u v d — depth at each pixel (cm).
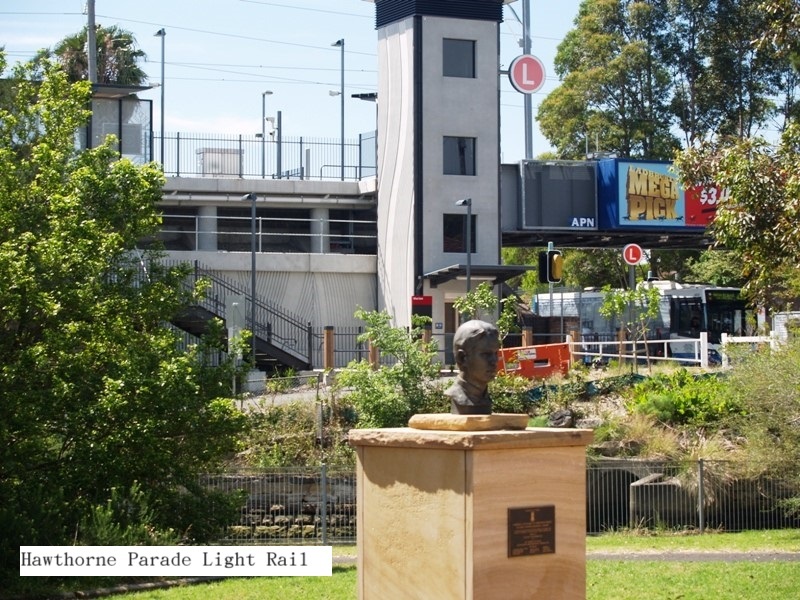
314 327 4650
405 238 4672
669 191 5100
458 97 4712
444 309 4662
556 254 3216
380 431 959
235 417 1945
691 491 2466
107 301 1964
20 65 2156
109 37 6116
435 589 921
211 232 4559
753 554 2050
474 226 4719
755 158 1759
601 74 6800
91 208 2052
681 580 1680
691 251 7231
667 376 3067
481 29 4747
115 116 4266
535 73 5191
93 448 1803
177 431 1905
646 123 6812
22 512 1673
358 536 991
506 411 2884
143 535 1733
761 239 1742
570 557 938
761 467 2459
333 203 4912
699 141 1867
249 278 4512
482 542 895
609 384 3045
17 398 1781
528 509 916
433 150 4672
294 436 2714
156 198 2111
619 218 5038
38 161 2039
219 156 4825
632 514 2461
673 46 6844
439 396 2717
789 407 2455
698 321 5066
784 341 2636
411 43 4681
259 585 1595
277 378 3312
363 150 5047
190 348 2059
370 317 2745
